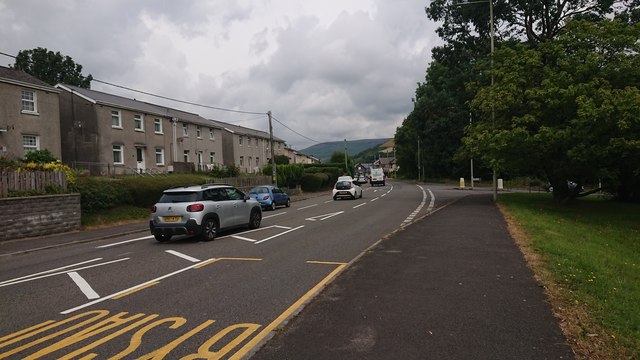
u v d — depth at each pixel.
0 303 6.50
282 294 6.54
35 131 26.28
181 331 5.05
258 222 15.48
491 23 24.25
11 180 14.40
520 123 19.89
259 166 58.59
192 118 43.72
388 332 4.72
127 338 4.88
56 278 8.18
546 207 21.31
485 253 8.91
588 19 27.05
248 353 4.27
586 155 17.91
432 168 71.19
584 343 4.35
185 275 8.05
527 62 20.17
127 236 14.70
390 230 13.78
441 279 6.91
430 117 65.06
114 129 32.16
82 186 17.64
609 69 19.02
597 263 8.53
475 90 24.88
